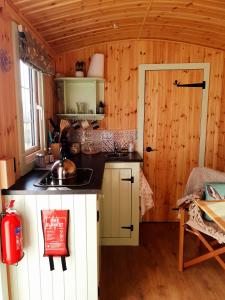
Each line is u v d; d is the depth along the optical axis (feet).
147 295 6.63
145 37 9.95
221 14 7.38
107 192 9.06
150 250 8.85
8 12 5.41
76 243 5.55
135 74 10.47
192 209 7.32
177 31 9.08
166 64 10.32
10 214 5.01
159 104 10.61
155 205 11.19
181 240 7.51
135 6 6.98
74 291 5.74
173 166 10.98
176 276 7.41
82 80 10.02
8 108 5.46
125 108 10.69
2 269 5.24
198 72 10.35
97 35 9.22
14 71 5.79
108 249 8.96
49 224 5.42
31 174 6.56
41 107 8.06
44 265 5.61
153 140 10.85
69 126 10.30
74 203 5.40
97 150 10.68
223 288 6.91
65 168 6.17
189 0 6.61
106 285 7.00
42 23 7.14
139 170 9.02
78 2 6.36
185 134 10.77
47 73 8.38
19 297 5.71
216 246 8.43
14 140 5.83
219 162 10.61
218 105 10.51
